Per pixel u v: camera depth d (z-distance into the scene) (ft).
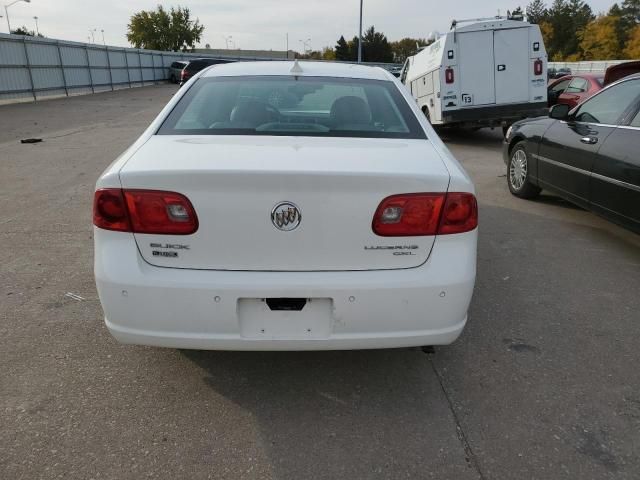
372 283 7.59
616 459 7.57
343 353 10.21
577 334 10.99
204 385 9.16
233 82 10.83
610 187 15.35
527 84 36.96
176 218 7.42
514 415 8.50
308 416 8.44
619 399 8.90
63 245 15.88
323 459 7.54
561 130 18.38
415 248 7.75
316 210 7.41
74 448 7.64
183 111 9.82
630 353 10.31
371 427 8.20
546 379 9.44
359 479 7.20
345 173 7.32
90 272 13.84
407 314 7.77
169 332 7.71
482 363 9.92
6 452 7.52
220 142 8.52
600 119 16.69
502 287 13.20
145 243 7.57
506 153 22.91
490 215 19.53
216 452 7.63
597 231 17.74
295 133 9.12
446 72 36.60
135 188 7.46
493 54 36.37
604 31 234.99
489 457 7.61
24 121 50.83
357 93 10.57
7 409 8.43
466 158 32.89
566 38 277.03
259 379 9.36
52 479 7.06
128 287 7.53
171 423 8.21
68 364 9.66
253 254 7.52
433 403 8.79
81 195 21.83
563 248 16.06
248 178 7.25
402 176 7.52
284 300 7.70
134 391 8.96
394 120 9.83
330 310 7.74
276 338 7.77
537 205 20.99
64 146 34.96
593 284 13.47
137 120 52.31
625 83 16.25
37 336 10.59
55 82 84.79
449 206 7.75
